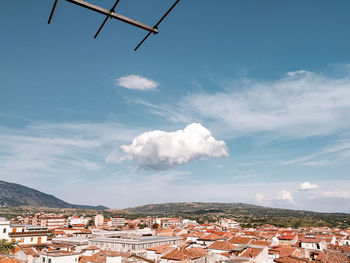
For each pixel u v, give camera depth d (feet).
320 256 328.29
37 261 235.61
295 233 562.25
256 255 240.73
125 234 416.87
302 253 350.23
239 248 272.31
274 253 285.02
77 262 226.38
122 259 238.68
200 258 246.68
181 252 252.01
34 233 353.31
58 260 215.31
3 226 329.31
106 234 410.11
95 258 245.45
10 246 273.95
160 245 356.38
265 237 458.50
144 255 344.08
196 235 428.97
